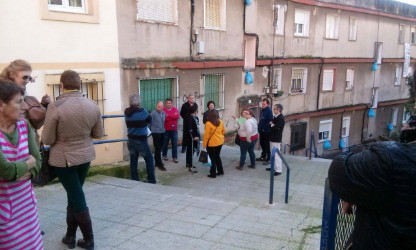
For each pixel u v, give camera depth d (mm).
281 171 9250
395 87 25500
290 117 17375
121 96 9203
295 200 7031
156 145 8945
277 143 9023
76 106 3385
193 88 11867
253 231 4375
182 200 5648
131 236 4133
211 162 8492
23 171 2469
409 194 1379
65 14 7699
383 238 1458
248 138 9125
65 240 3748
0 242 2461
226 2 12898
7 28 6824
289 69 17047
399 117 26781
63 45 7770
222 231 4352
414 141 1521
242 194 7312
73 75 3471
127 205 5297
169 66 10586
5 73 3543
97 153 8633
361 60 21688
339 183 1574
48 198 5480
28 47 7176
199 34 11789
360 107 22281
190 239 4086
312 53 18375
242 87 14344
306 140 18828
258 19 14695
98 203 5371
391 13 23312
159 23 10211
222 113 13422
